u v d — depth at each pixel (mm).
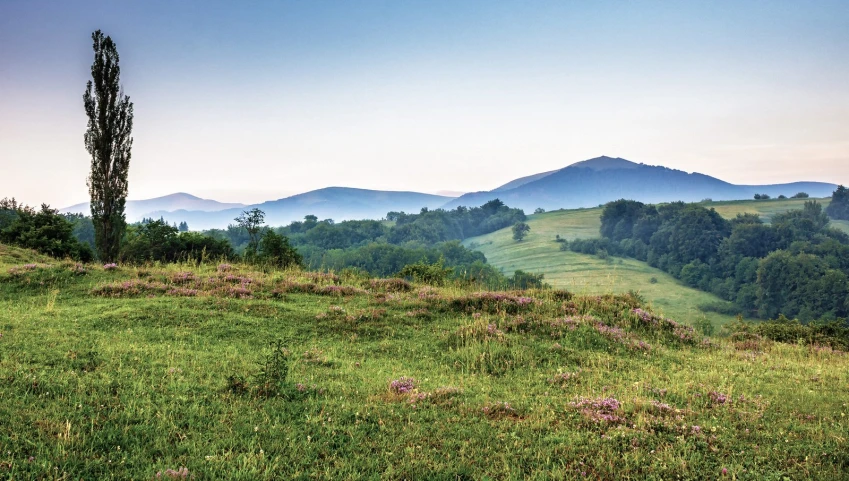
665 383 11883
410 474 6906
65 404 8258
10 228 30828
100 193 37844
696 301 125312
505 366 13219
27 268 20094
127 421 7879
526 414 9422
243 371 11156
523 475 7035
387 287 22328
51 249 30062
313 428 8203
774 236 141500
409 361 13555
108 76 37875
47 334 12773
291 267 28781
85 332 13531
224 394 9469
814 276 102812
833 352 19391
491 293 20094
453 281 26266
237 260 32594
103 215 38031
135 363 10969
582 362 13750
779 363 15211
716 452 7730
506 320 17188
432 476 6895
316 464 7047
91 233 88562
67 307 16359
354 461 7129
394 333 15945
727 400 10469
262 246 33062
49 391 8766
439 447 7844
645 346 15789
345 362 12867
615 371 12984
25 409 7887
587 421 8969
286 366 10992
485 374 12578
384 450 7574
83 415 7930
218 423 8148
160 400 8836
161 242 39906
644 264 167375
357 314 17312
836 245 127812
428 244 191875
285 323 16141
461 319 17703
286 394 9617
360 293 20719
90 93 37625
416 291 21375
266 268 26703
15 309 15664
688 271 141750
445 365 13211
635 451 7676
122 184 38750
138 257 38312
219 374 10820
